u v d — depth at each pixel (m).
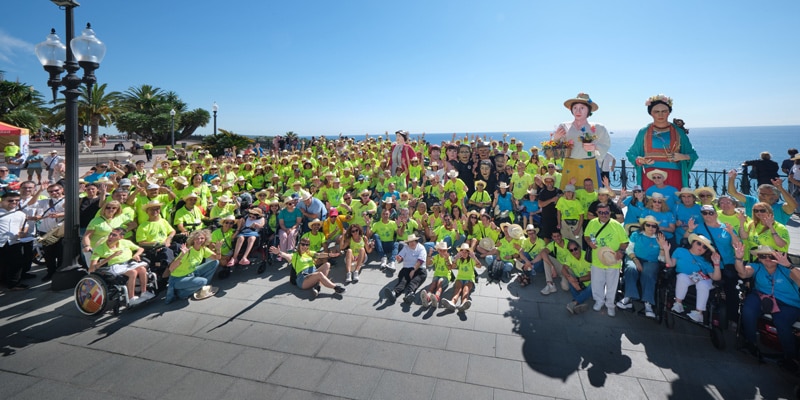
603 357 4.41
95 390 3.86
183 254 6.17
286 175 14.37
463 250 6.32
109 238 5.74
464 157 11.84
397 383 3.95
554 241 6.57
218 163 16.92
